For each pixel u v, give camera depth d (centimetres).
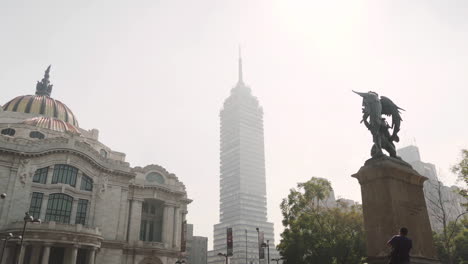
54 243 5706
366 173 1458
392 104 1706
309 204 5559
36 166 6462
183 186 9250
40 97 9181
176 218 8625
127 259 7538
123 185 7656
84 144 7062
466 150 4141
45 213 6344
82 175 7025
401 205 1372
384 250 1311
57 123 8081
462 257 5269
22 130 7294
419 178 1494
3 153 6244
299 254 5016
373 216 1391
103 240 6838
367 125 1631
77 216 6794
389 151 1619
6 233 5500
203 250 14450
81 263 6488
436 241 5441
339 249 4866
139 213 8038
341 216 5234
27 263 5941
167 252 7994
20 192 6184
